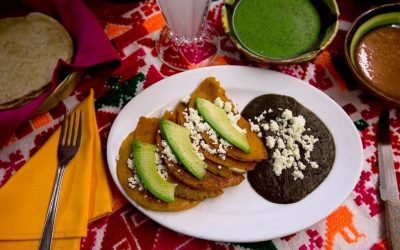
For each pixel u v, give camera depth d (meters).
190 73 0.57
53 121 0.57
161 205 0.48
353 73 0.54
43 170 0.52
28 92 0.55
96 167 0.52
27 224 0.49
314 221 0.48
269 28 0.60
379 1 0.63
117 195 0.52
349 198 0.52
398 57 0.58
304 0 0.62
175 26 0.61
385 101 0.53
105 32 0.64
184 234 0.48
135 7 0.66
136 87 0.60
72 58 0.59
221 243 0.50
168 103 0.56
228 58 0.62
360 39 0.59
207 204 0.50
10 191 0.50
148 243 0.50
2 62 0.58
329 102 0.55
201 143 0.51
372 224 0.50
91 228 0.50
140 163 0.50
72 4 0.60
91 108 0.56
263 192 0.51
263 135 0.54
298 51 0.58
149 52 0.62
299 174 0.51
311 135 0.54
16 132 0.57
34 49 0.59
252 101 0.57
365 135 0.56
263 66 0.61
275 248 0.49
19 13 0.65
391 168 0.52
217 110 0.54
